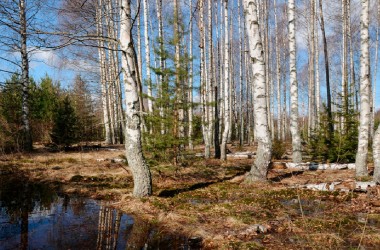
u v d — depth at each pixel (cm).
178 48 994
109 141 2412
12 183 984
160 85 908
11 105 1747
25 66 1730
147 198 692
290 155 1709
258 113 856
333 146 1195
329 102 1583
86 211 652
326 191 742
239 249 417
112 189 841
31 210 668
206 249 435
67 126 1794
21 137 1697
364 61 895
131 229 530
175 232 505
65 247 452
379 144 787
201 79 1506
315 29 2242
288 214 574
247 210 599
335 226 504
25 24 698
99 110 2906
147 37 1490
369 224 510
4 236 503
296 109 1178
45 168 1209
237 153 1758
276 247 426
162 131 906
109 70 2219
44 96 2048
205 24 2141
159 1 1491
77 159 1425
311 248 423
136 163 712
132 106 692
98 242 473
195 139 925
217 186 840
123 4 662
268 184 841
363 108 899
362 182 750
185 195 745
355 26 2442
